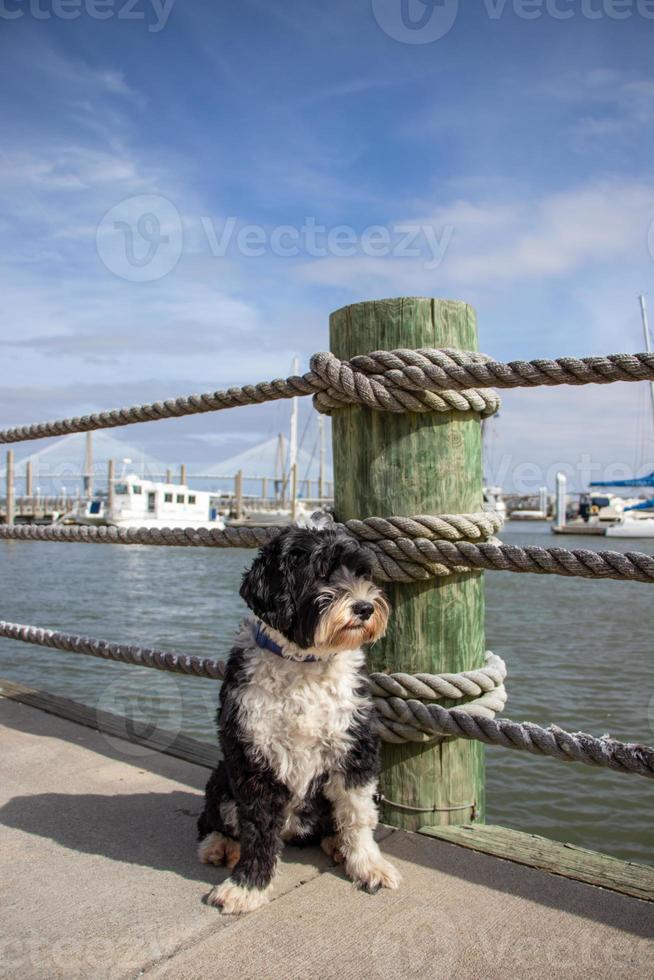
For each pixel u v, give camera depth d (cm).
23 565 3528
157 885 266
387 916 244
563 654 1299
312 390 329
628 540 5591
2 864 280
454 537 306
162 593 2312
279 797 259
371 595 267
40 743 411
